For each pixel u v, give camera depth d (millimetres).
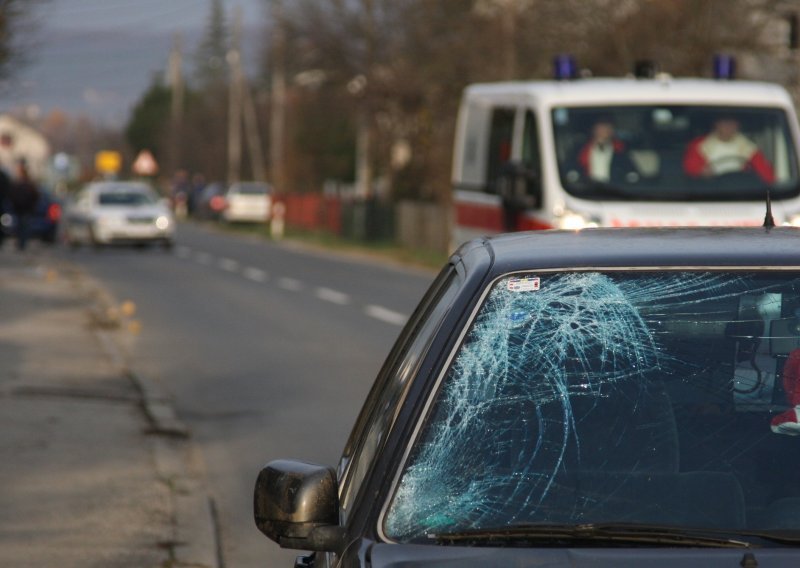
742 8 37250
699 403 4617
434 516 4387
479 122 20938
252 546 10211
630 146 17906
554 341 4727
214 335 22844
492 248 5227
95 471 12211
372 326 24156
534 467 4488
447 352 4707
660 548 4254
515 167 18000
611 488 4461
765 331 4723
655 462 4500
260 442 13852
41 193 52875
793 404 4613
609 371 4664
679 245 5062
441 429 4551
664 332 4742
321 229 69062
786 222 17578
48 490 11422
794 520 4375
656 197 17609
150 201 52781
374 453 4613
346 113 65062
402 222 54531
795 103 36719
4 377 17203
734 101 18203
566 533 4316
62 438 13625
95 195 52094
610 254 4965
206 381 17859
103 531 10172
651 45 37938
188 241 60750
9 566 9164
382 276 37125
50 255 46438
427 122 57625
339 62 63531
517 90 19250
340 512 4809
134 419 14773
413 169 58969
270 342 21875
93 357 19375
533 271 4898
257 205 82250
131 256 47125
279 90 88062
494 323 4758
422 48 56812
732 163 17875
